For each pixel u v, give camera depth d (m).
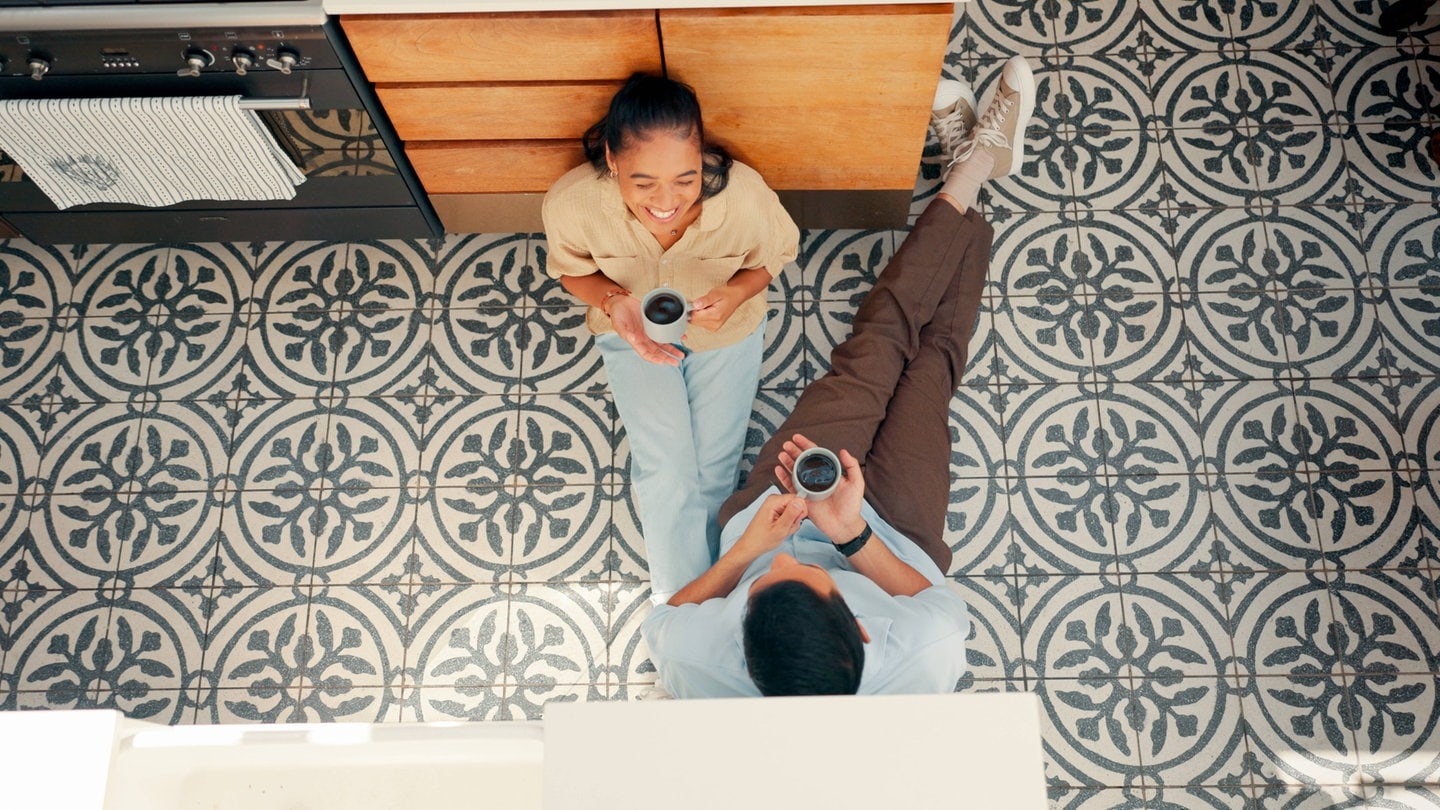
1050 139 2.58
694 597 1.95
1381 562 2.25
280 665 2.25
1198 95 2.60
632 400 2.19
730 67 1.97
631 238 2.08
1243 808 2.10
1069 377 2.40
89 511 2.36
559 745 1.29
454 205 2.38
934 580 2.02
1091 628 2.23
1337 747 2.13
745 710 1.29
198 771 1.50
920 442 2.15
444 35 1.90
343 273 2.51
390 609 2.28
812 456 1.87
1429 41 2.61
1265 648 2.20
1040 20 2.68
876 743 1.28
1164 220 2.51
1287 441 2.34
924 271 2.27
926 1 1.88
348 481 2.36
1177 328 2.43
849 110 2.08
